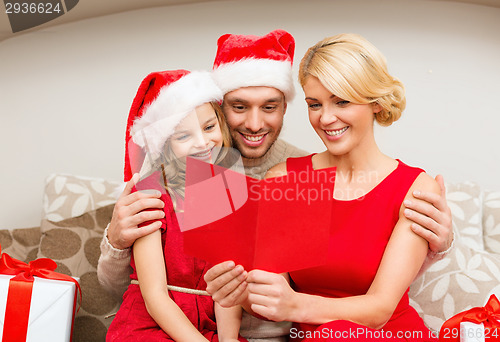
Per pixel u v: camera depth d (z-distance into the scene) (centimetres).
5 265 142
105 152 218
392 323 135
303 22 212
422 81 214
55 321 134
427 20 213
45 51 216
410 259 128
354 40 133
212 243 114
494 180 214
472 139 214
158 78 146
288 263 115
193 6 213
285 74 153
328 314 119
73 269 166
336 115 133
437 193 135
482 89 213
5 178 218
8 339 133
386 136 215
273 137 158
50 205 186
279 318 115
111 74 216
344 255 134
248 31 213
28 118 218
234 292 116
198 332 124
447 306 160
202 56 213
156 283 128
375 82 131
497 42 213
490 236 184
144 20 214
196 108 140
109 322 160
